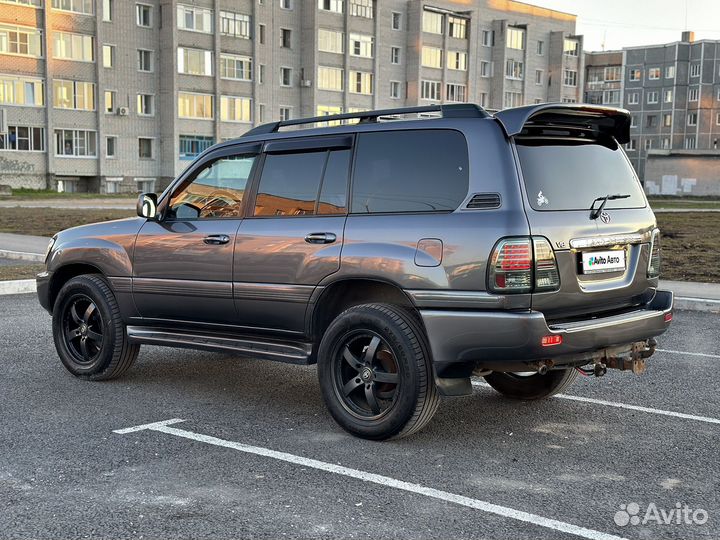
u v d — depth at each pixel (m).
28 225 24.41
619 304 5.25
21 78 53.31
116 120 57.88
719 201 59.94
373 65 72.06
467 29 80.00
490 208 4.75
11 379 6.71
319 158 5.56
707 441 5.18
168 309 6.23
